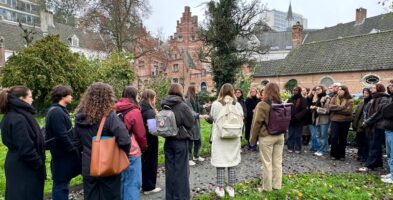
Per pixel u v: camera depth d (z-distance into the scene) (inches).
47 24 1931.6
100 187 156.3
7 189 170.1
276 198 236.2
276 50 2431.1
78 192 261.4
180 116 213.2
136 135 200.7
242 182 275.0
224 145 230.5
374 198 247.0
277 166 246.1
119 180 160.4
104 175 150.0
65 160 191.0
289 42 2440.9
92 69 869.2
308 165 342.6
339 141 363.9
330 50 1270.9
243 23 989.2
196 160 362.6
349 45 1229.1
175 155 214.4
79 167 194.7
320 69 1216.8
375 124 309.4
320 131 384.8
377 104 309.6
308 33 2365.9
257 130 237.0
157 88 764.0
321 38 2229.3
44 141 181.2
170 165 215.2
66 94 195.0
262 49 1098.7
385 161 364.2
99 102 158.7
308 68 1259.8
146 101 245.0
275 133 234.8
